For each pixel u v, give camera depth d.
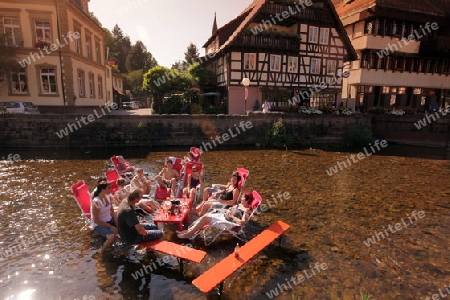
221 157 15.13
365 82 27.12
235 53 23.53
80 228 6.29
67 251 5.36
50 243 5.64
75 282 4.49
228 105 24.28
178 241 5.83
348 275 4.89
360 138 20.25
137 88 64.00
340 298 4.30
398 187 10.22
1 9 19.33
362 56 26.98
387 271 5.04
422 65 28.56
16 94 20.50
